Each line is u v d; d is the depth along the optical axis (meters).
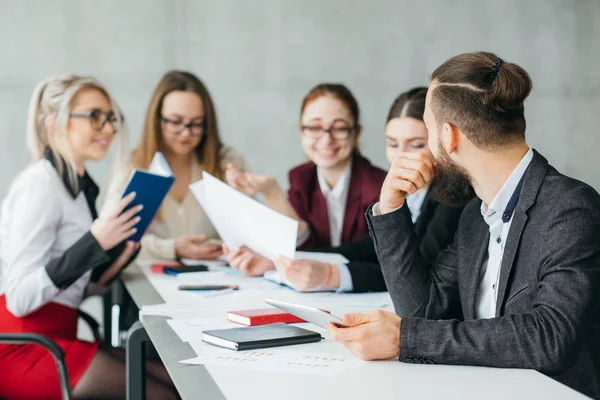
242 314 1.95
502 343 1.45
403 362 1.51
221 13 5.63
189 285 2.70
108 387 2.51
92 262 2.64
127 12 5.48
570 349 1.44
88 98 2.90
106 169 5.34
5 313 2.65
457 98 1.61
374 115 5.88
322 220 3.59
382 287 2.59
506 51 6.10
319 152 3.50
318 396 1.28
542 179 1.61
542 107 6.20
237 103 5.69
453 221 2.63
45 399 2.51
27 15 5.31
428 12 5.93
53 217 2.72
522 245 1.60
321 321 1.59
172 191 3.82
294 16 5.73
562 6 6.15
